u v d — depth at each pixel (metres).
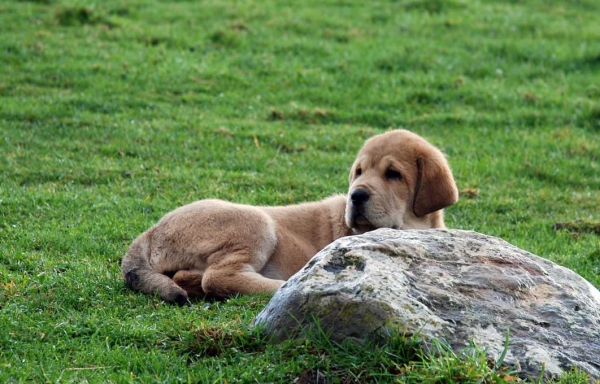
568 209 15.29
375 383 6.93
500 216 14.69
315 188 15.23
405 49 24.58
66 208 13.35
